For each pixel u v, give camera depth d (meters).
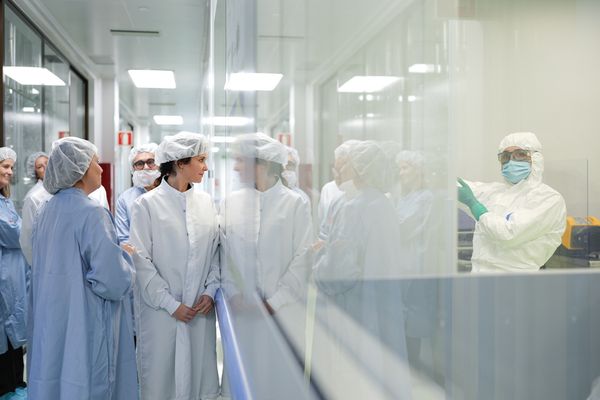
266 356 0.55
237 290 1.05
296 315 0.40
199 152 1.86
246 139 0.75
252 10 0.64
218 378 1.92
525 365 0.26
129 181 7.96
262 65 0.54
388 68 0.28
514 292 0.26
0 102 3.22
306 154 0.35
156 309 1.81
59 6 4.09
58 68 4.88
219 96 2.17
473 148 0.46
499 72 0.44
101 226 1.64
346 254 0.30
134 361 1.85
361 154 0.28
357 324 0.29
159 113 10.40
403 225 0.26
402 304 0.26
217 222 1.97
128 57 5.71
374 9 0.27
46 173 1.67
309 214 0.35
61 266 1.62
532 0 0.45
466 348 0.26
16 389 2.64
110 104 6.63
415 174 0.27
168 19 4.46
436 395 0.26
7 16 3.43
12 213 2.72
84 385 1.60
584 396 0.26
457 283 0.26
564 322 0.26
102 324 1.68
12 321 2.54
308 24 0.34
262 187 0.56
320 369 0.34
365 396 0.28
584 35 0.45
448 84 0.29
